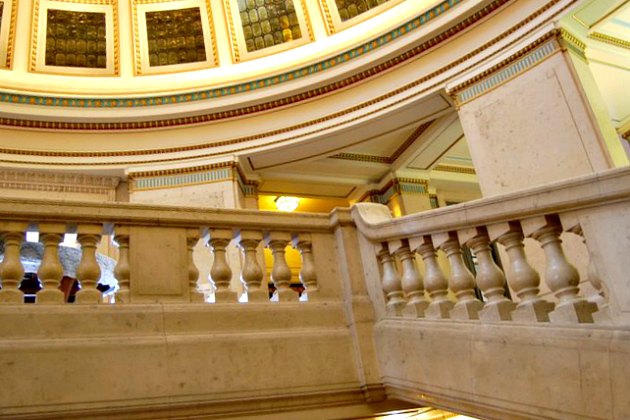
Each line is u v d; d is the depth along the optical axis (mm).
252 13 12508
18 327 3223
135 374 3330
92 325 3395
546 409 2789
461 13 9641
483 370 3156
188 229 3988
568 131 8227
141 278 3709
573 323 2789
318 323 4062
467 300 3469
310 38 12133
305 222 4383
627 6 8789
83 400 3150
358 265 4336
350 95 11203
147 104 11500
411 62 10594
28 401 3035
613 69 10570
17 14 11688
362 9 11812
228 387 3537
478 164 9352
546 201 2965
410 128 11406
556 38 8625
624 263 2639
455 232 3602
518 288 3139
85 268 3576
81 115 11164
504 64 9273
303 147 11586
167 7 12453
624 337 2520
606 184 2709
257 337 3770
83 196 11258
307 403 3740
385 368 3922
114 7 12367
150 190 11188
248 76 12008
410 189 13250
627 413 2451
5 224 3467
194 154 11477
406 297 4047
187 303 3740
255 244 4184
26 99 10914
